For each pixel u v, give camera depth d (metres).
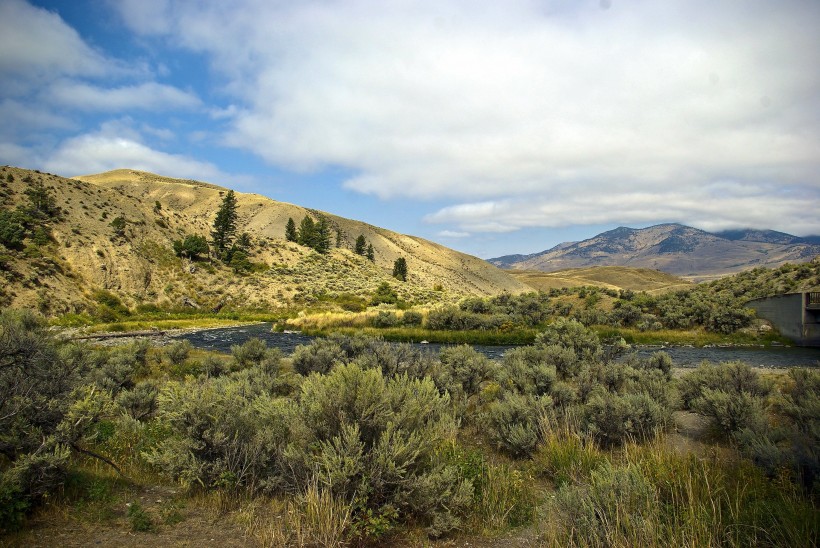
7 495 4.70
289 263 94.00
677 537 4.71
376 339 22.31
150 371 18.80
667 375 15.94
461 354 15.09
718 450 7.93
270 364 17.59
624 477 5.57
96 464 6.96
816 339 32.38
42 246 52.62
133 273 60.34
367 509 5.37
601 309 45.06
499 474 7.04
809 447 6.33
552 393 11.23
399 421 6.09
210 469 6.43
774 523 4.88
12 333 6.32
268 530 5.18
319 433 6.26
